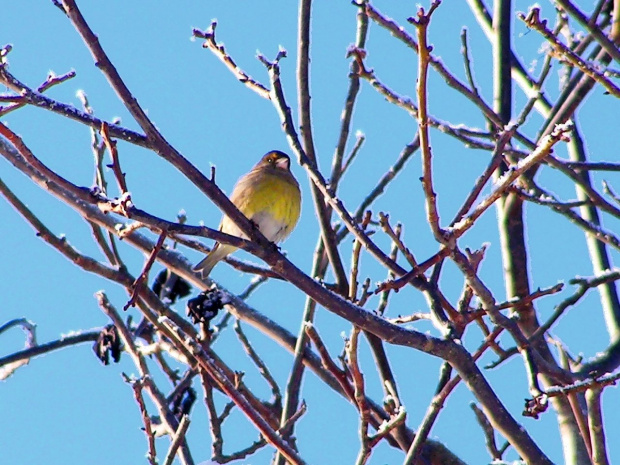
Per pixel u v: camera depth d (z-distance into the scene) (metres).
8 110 7.16
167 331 9.09
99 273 9.99
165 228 6.93
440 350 7.46
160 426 9.85
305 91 8.65
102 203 6.88
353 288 7.87
